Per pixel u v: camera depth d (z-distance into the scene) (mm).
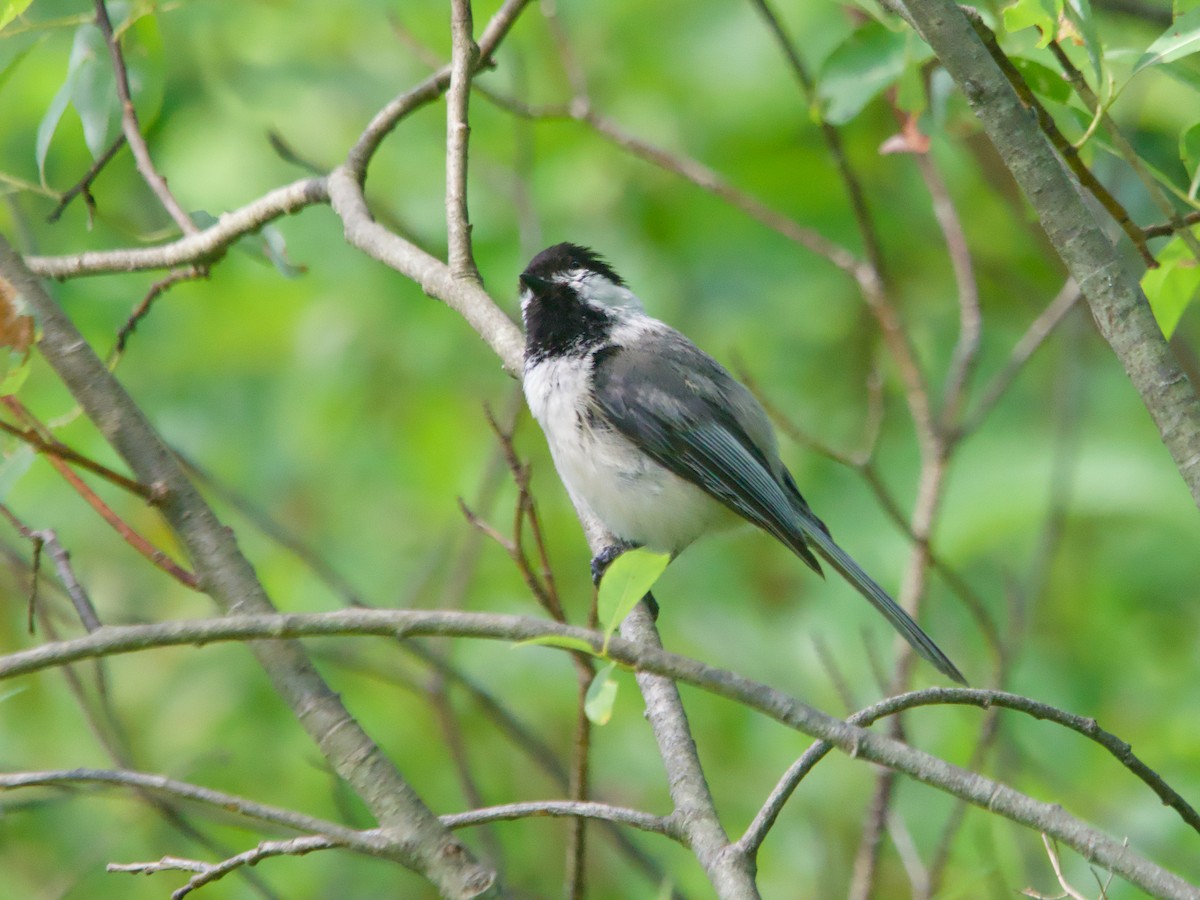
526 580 6863
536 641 4844
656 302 12508
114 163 12031
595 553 9273
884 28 7648
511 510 12148
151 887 10359
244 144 12391
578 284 9555
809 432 12172
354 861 10633
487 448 12508
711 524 9383
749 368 12203
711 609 11633
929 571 10266
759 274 12672
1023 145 5348
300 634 4961
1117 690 10922
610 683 4727
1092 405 12102
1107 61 7020
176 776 8820
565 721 11320
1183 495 10930
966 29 5371
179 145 12336
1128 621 11398
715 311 12680
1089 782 10094
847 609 11281
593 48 12695
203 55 12594
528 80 12641
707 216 12742
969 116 8148
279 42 12688
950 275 12945
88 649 4961
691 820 5699
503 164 12531
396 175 12547
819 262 12617
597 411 9070
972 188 12758
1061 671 10859
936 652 8086
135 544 5855
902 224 12859
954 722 10516
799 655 11203
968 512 11156
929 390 11805
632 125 12656
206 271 9203
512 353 8141
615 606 4816
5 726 10852
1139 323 5258
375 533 12508
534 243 11203
